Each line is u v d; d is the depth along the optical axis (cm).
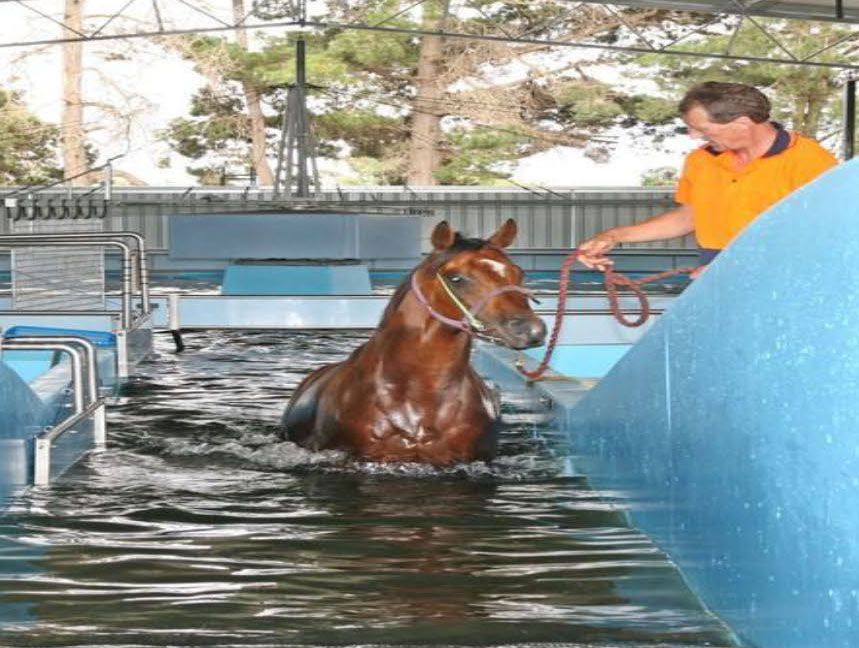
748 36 2995
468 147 3094
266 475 433
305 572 302
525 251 2047
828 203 202
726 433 261
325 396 464
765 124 381
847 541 195
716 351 267
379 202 1812
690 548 292
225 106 3117
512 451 482
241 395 647
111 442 500
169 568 306
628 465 366
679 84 3080
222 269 1797
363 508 381
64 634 247
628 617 263
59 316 840
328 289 1395
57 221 1567
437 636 247
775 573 228
